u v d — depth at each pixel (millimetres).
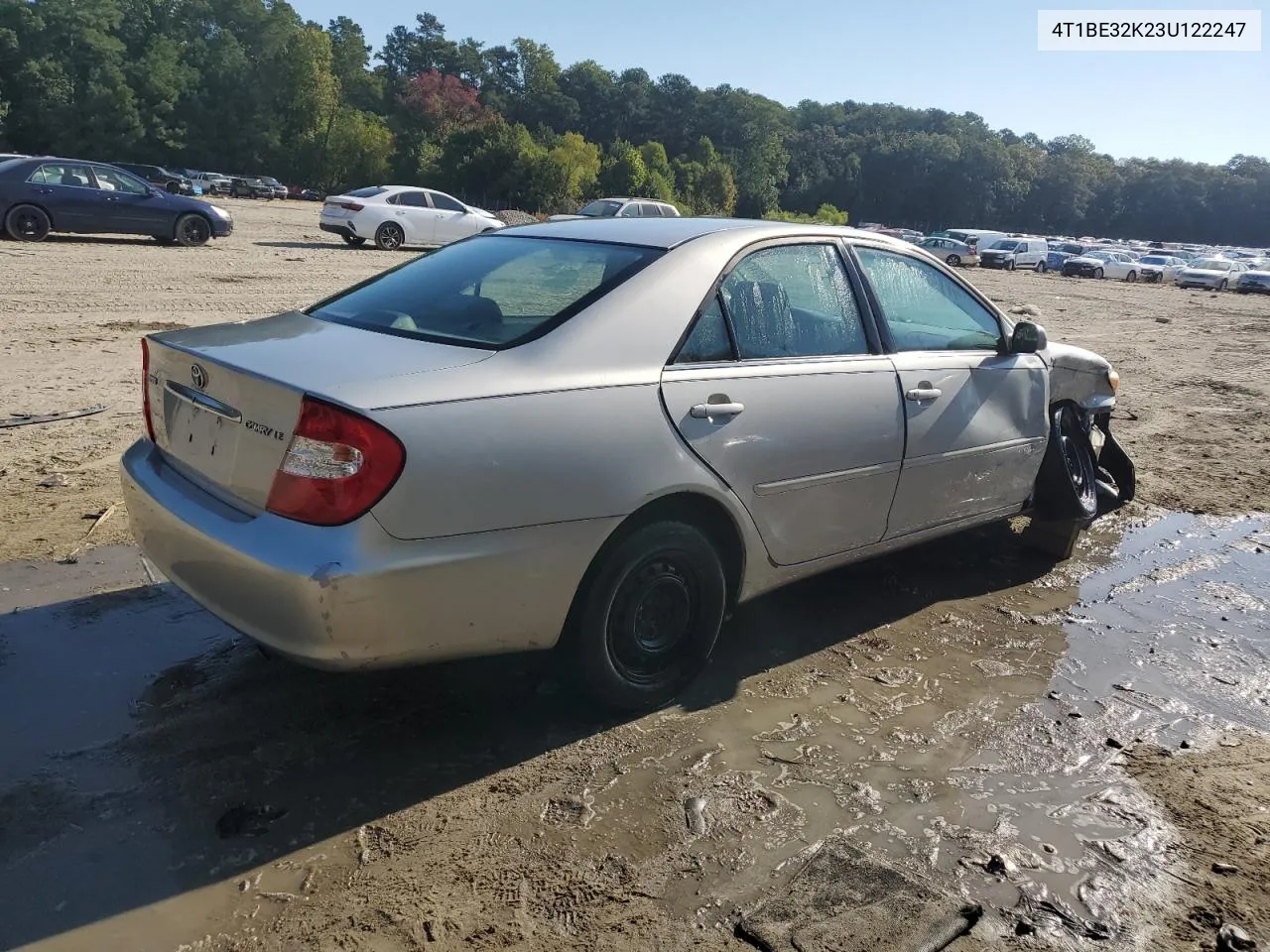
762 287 3643
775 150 141875
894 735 3412
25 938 2299
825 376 3691
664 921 2465
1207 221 153000
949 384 4223
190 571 2949
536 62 141875
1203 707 3723
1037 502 5145
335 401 2625
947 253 41531
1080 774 3229
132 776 2930
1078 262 40875
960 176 149125
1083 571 5148
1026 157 156500
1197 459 7641
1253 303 28969
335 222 21953
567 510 2938
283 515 2711
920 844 2822
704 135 142000
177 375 3164
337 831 2748
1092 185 156750
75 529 4758
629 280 3299
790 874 2662
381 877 2576
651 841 2771
